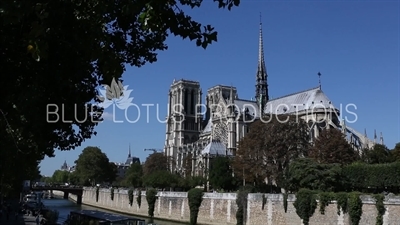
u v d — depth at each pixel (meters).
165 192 119.94
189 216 108.38
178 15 18.52
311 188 86.75
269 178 116.50
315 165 88.38
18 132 43.66
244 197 92.38
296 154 115.62
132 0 16.38
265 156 116.56
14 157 44.69
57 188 193.62
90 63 29.22
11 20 14.38
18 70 23.83
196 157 188.88
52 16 18.61
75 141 32.91
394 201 66.75
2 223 78.44
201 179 150.25
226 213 97.12
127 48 30.11
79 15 21.62
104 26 25.25
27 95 24.38
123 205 143.50
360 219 70.56
